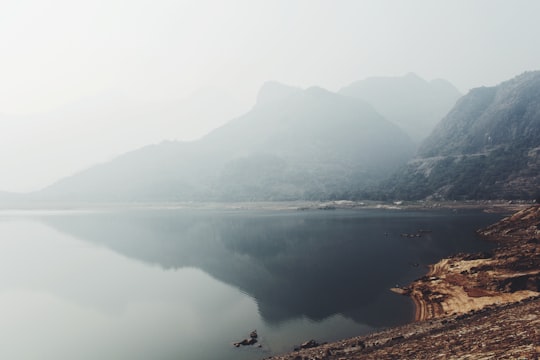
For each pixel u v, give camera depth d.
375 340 38.59
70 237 159.88
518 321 27.36
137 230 181.88
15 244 141.12
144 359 40.62
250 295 65.25
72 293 70.56
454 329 33.75
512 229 109.56
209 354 41.09
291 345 42.50
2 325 53.09
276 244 121.75
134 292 70.12
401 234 129.50
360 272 77.81
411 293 60.38
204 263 97.12
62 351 43.66
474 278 55.66
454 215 192.00
